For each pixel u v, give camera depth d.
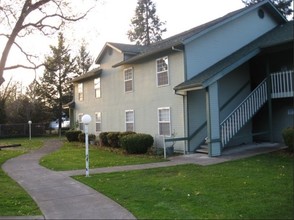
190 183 9.61
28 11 11.85
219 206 7.29
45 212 7.38
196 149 16.88
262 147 16.80
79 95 30.53
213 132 15.22
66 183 10.45
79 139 27.25
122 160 15.33
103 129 25.75
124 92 22.59
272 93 17.50
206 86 14.82
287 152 14.39
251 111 16.97
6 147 24.48
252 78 19.38
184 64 16.89
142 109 20.53
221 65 16.59
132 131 21.30
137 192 8.85
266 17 20.58
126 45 23.80
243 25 19.36
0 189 9.74
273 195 7.99
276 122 18.67
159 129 18.88
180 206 7.40
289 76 16.66
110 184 9.98
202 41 17.58
